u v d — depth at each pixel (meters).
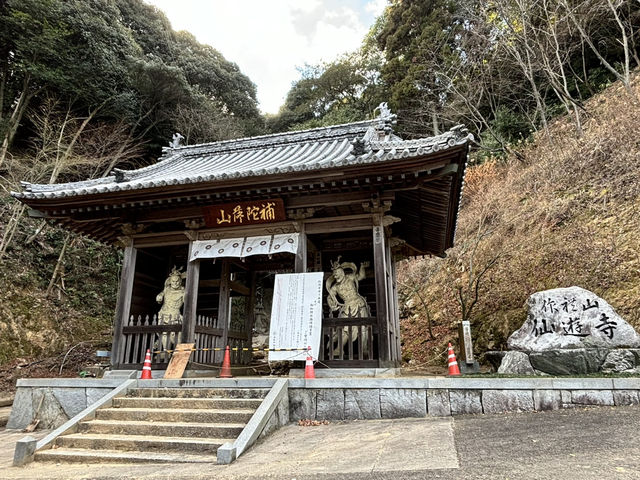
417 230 10.34
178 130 24.95
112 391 6.54
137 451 5.05
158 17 30.48
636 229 10.25
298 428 5.64
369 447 4.43
